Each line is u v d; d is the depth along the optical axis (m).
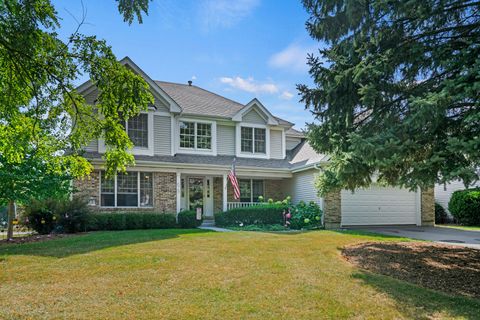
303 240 10.62
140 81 6.72
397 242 10.80
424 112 5.63
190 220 16.27
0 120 7.70
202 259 7.61
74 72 6.49
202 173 17.53
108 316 4.41
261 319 4.39
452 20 6.91
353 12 6.64
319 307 4.82
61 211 13.64
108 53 6.43
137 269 6.71
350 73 7.11
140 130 17.02
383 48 7.09
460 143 5.40
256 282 5.91
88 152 15.41
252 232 13.27
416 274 6.77
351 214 16.88
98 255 7.99
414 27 6.94
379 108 7.30
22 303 4.87
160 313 4.53
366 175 7.58
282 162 20.06
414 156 6.99
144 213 15.61
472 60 6.01
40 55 6.10
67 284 5.75
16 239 12.02
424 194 18.11
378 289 5.62
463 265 7.54
